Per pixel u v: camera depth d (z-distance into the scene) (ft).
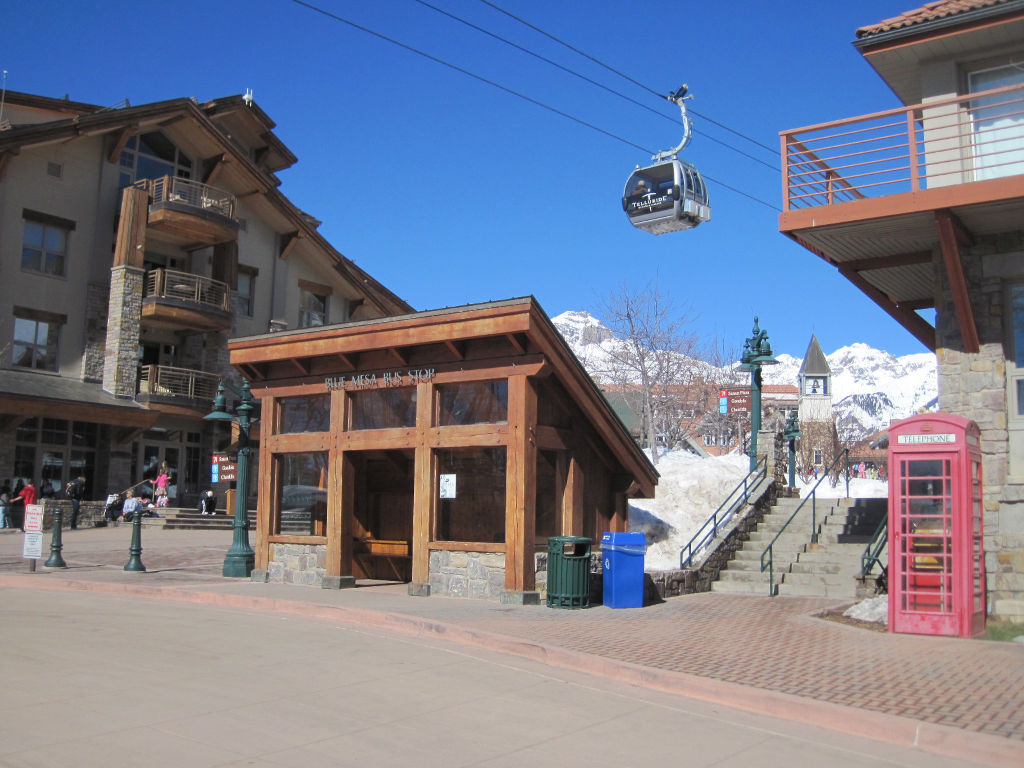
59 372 116.37
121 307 118.62
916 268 48.91
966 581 37.06
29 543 60.13
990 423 42.01
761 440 71.92
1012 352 42.37
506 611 43.34
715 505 72.33
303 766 20.26
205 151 132.87
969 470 37.96
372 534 57.36
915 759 22.11
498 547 46.88
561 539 45.52
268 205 140.05
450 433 49.08
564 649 33.24
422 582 49.32
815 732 24.38
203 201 126.93
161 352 129.90
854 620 41.24
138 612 43.96
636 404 144.77
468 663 32.48
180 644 34.60
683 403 144.87
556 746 22.47
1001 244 42.93
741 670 30.14
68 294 117.91
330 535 53.16
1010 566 40.86
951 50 44.47
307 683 28.37
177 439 130.11
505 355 47.44
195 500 130.93
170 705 25.04
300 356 54.34
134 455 124.98
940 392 43.50
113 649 33.06
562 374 47.60
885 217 41.55
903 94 50.26
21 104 126.00
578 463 51.34
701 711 26.40
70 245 118.52
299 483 56.85
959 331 43.55
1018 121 43.68
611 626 39.60
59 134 115.34
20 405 104.63
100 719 23.35
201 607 46.91
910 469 38.93
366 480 57.57
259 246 141.59
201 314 124.26
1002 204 39.42
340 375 53.98
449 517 49.65
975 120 42.11
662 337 143.74
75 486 108.58
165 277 123.34
